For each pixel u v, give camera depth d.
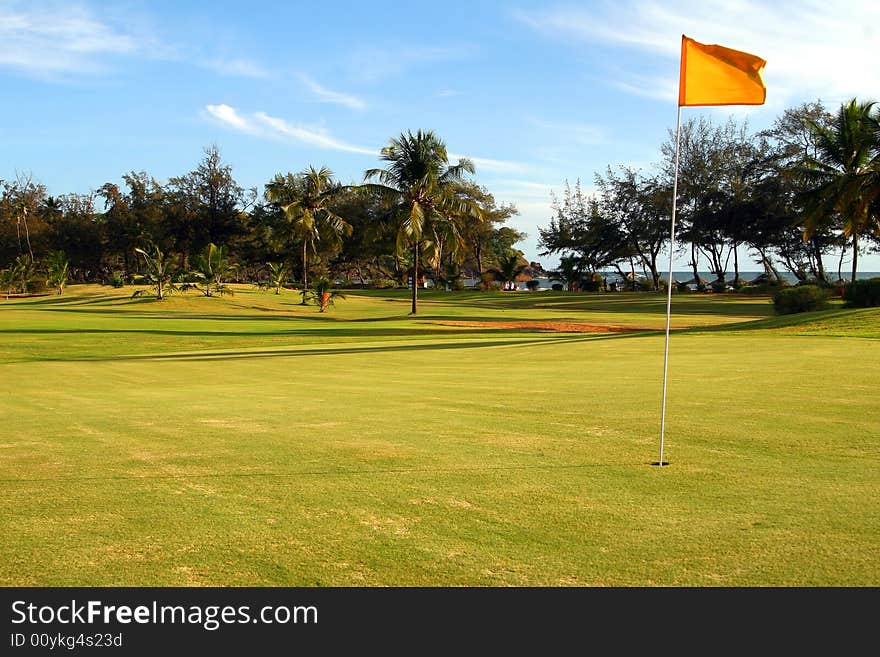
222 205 94.94
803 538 4.88
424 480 6.42
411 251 87.31
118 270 103.38
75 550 4.85
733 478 6.34
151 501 5.90
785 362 14.96
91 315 41.28
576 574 4.42
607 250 80.75
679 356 17.20
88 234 94.19
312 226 61.16
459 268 91.25
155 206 94.19
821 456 7.05
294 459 7.27
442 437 8.23
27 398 12.60
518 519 5.34
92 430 9.14
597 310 55.84
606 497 5.85
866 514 5.33
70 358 22.50
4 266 92.00
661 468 6.71
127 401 11.89
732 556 4.62
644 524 5.20
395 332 32.50
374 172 46.09
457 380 13.73
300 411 10.32
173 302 54.53
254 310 51.81
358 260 98.50
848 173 41.44
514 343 23.73
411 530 5.14
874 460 6.88
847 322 24.70
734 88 7.31
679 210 76.00
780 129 69.62
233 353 22.11
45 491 6.23
